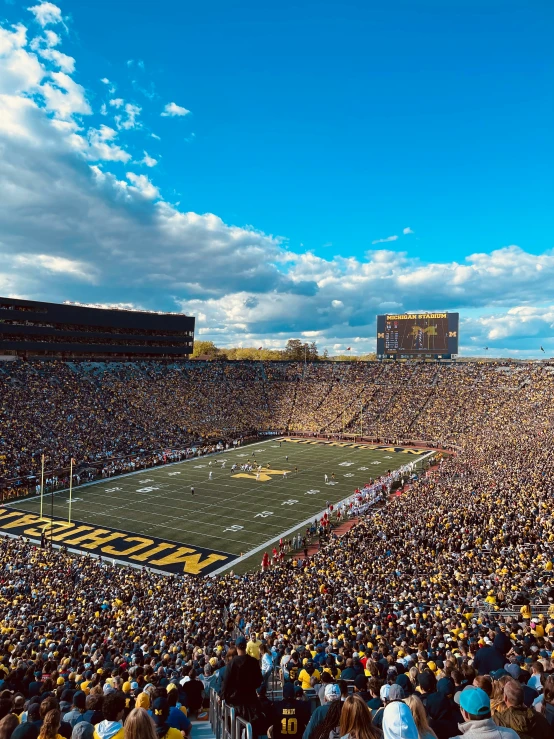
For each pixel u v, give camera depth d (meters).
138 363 97.44
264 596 26.69
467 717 5.15
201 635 19.64
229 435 85.88
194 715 10.36
